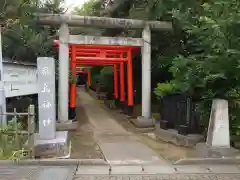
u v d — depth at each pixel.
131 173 6.10
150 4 12.75
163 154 7.79
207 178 5.81
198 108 8.56
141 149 8.33
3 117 8.30
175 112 10.16
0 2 10.69
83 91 32.16
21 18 11.20
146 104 12.73
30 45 12.39
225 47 7.63
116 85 19.84
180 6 10.98
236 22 7.52
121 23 12.16
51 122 7.61
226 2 7.80
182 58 8.59
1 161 6.54
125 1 15.98
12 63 9.92
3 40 11.38
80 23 11.74
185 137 8.73
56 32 15.13
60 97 11.80
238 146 7.87
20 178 5.70
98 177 5.83
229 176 5.94
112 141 9.55
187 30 9.73
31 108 6.80
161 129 10.51
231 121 7.99
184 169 6.40
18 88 10.50
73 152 7.93
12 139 7.28
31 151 6.86
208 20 7.66
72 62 13.45
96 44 12.19
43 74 7.59
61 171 6.18
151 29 12.55
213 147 7.20
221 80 8.23
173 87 10.34
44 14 11.45
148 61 12.71
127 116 15.51
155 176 5.91
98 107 19.84
